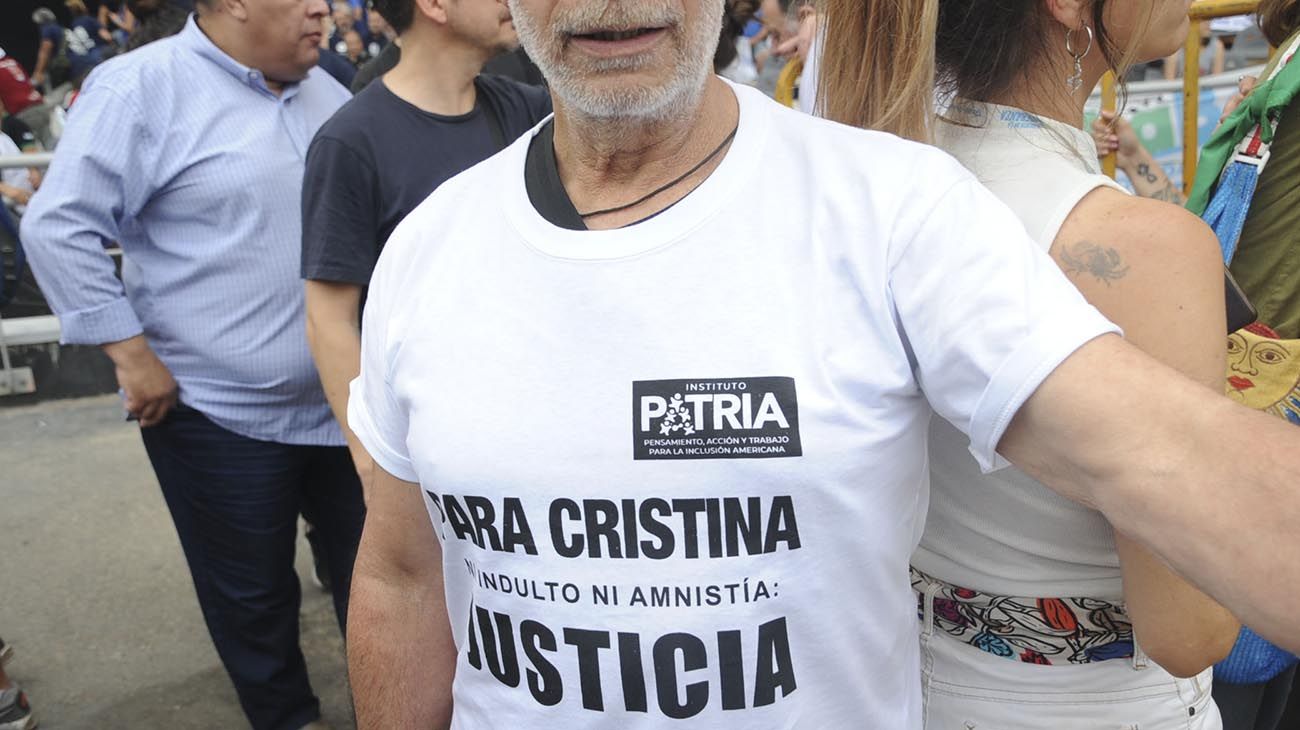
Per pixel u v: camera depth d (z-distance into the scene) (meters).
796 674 0.98
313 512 2.97
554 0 0.96
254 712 2.92
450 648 1.29
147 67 2.54
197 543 2.80
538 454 0.98
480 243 1.06
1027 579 1.15
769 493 0.93
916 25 1.15
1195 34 2.85
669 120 1.00
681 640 0.96
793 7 3.66
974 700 1.21
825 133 1.01
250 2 2.49
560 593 0.99
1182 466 0.78
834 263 0.94
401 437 1.16
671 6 0.95
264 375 2.66
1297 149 1.63
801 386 0.93
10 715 3.06
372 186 2.24
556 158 1.07
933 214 0.92
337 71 3.70
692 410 0.94
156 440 2.75
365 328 1.16
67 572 4.11
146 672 3.46
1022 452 0.89
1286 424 0.78
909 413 0.97
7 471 5.06
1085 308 0.86
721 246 0.97
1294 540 0.74
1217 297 1.03
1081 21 1.14
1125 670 1.17
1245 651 1.45
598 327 0.97
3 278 5.56
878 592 1.00
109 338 2.57
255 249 2.61
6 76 8.91
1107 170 3.28
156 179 2.56
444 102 2.34
